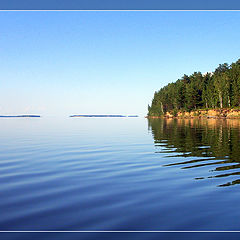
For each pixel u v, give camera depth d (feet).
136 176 31.99
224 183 28.07
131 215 19.36
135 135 100.78
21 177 31.91
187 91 450.71
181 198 23.16
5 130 141.59
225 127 137.59
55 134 109.91
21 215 19.40
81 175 32.86
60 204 21.83
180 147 59.67
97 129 150.51
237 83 354.54
